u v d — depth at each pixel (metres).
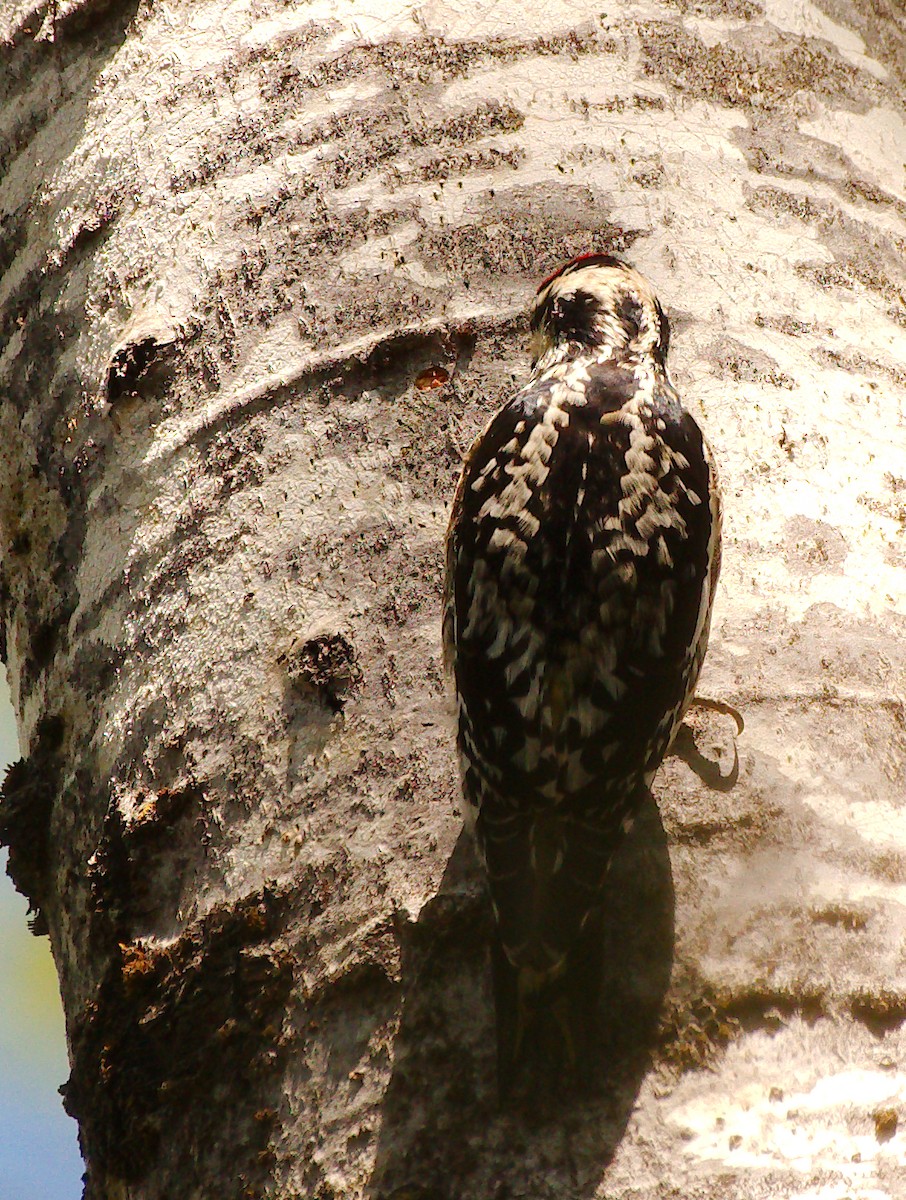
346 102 8.67
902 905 6.64
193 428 8.05
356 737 7.06
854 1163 6.04
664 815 6.86
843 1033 6.37
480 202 8.24
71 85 9.68
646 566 6.89
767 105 8.78
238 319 8.19
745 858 6.73
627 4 8.94
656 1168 6.06
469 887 6.65
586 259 8.00
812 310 8.14
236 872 7.05
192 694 7.51
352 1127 6.34
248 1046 6.77
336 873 6.82
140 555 8.00
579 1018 6.33
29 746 8.73
